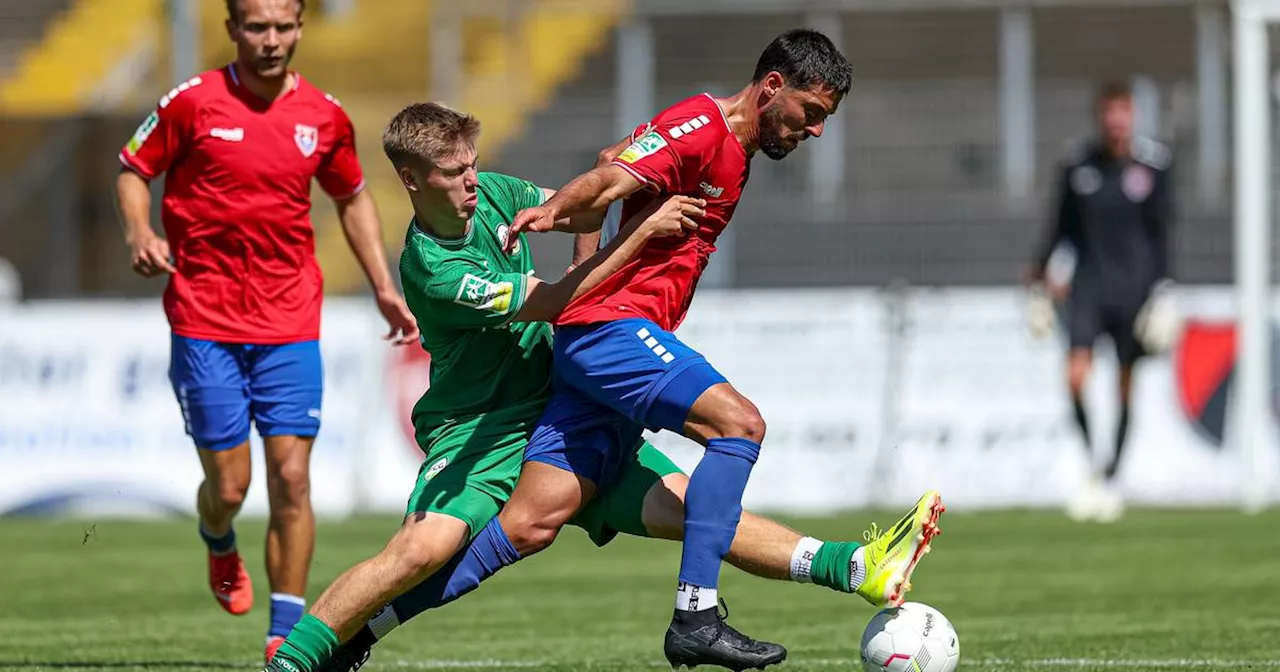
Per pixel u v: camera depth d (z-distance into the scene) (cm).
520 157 6259
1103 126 4344
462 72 6962
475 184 1738
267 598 3025
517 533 1794
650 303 1827
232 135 2153
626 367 1786
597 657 2208
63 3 7188
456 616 2698
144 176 2164
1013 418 4784
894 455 4809
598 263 1762
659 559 3691
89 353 5006
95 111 6425
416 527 1755
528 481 1803
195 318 2184
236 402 2194
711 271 5766
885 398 4831
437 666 2120
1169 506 4659
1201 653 2141
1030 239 5666
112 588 3197
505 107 6775
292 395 2200
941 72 6506
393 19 7081
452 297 1744
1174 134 5894
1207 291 4903
